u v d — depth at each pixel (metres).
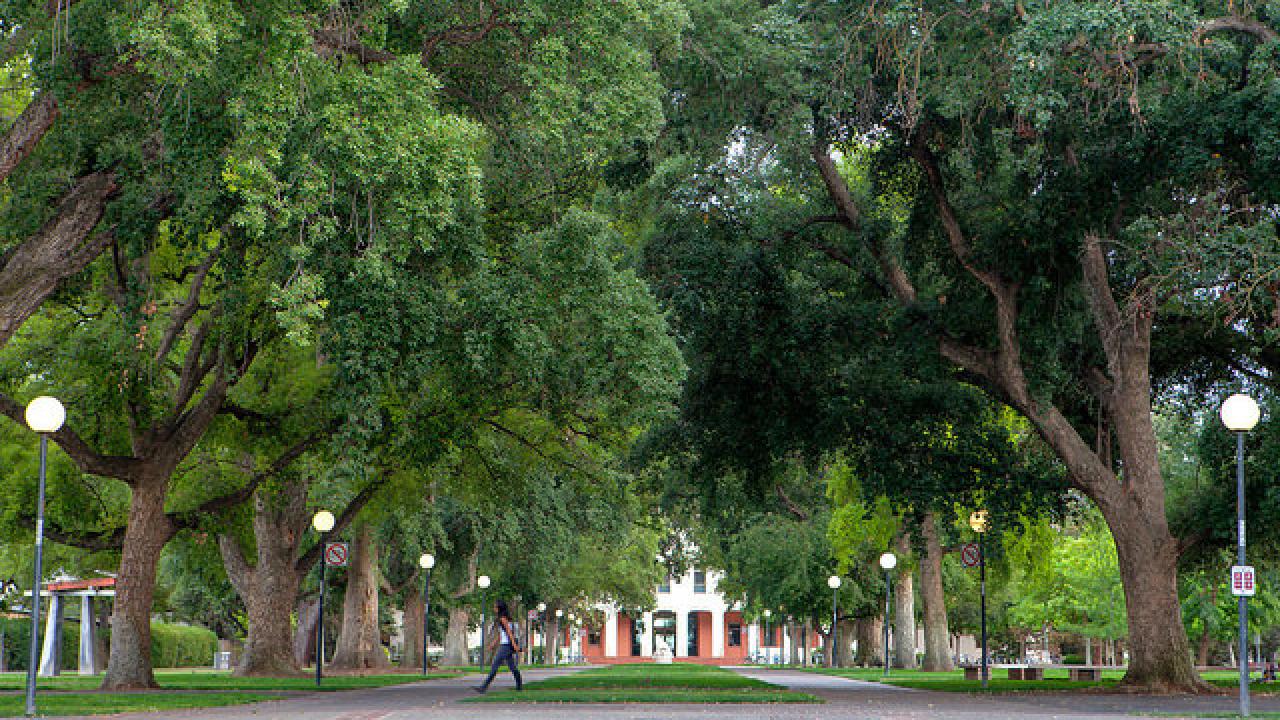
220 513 29.83
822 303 28.23
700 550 76.06
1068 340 28.27
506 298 20.02
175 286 27.00
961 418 29.08
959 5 21.67
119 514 32.66
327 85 16.58
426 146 16.73
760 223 27.56
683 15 19.28
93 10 16.53
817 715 16.00
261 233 15.78
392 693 24.55
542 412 24.66
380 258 17.31
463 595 59.81
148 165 17.95
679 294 25.98
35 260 17.62
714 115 24.55
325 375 25.95
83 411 25.48
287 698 22.28
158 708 17.97
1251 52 21.61
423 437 23.75
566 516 49.62
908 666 52.06
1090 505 44.31
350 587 44.06
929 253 28.52
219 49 15.82
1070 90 21.92
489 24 19.25
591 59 18.78
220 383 25.58
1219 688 27.20
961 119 23.88
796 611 57.00
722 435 30.20
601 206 27.08
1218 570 33.28
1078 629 71.81
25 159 19.22
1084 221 24.67
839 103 23.56
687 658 125.75
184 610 74.12
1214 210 21.78
